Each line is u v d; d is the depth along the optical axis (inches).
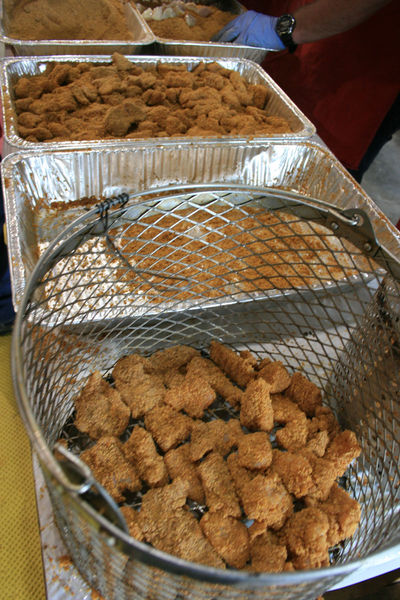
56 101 49.0
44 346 23.5
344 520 21.2
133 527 19.7
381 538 17.8
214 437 25.0
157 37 61.9
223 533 20.5
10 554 28.5
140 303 32.7
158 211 26.1
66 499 12.2
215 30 74.4
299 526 21.0
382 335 24.5
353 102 60.7
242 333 30.4
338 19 53.5
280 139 48.3
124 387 26.9
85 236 23.6
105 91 50.9
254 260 39.3
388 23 53.9
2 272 38.6
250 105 56.9
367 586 32.0
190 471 23.5
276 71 73.7
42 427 20.5
